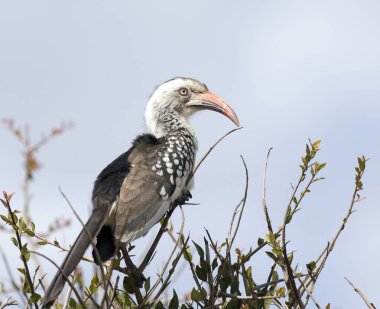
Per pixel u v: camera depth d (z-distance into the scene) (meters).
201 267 8.77
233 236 8.72
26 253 7.84
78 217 7.25
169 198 11.21
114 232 10.19
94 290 8.09
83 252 8.92
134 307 8.95
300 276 8.41
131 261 9.46
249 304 8.89
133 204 10.57
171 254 8.48
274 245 8.32
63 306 8.12
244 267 8.55
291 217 8.51
